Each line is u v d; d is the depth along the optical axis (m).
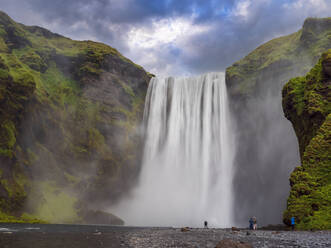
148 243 18.20
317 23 67.44
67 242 18.67
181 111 84.06
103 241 19.44
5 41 74.06
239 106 74.38
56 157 64.81
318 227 26.17
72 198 59.38
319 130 33.19
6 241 18.39
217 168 74.69
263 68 71.12
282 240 18.75
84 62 81.50
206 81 83.50
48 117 65.56
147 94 90.00
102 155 72.31
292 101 43.44
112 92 81.38
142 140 84.50
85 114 74.50
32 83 59.53
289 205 30.34
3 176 49.12
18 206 49.00
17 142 56.06
